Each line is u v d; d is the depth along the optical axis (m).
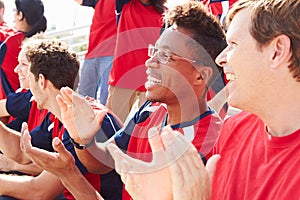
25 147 1.84
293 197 1.25
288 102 1.33
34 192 2.17
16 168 2.67
